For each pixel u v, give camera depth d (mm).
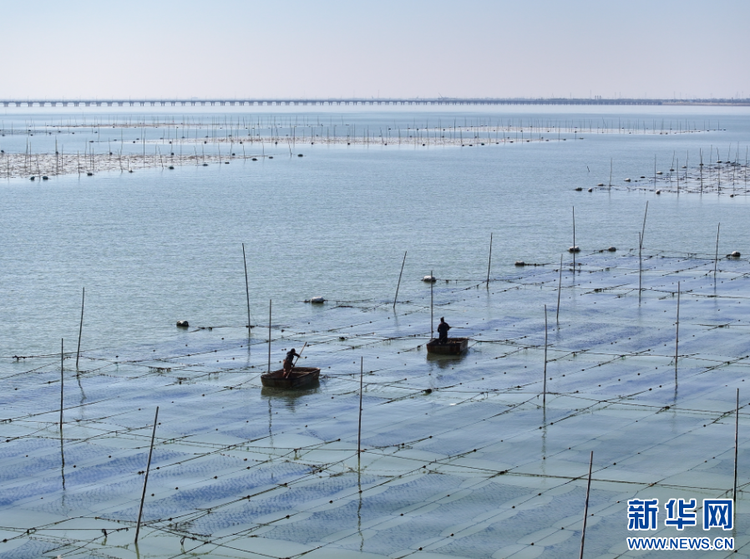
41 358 61344
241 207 140625
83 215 130750
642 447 43625
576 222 124188
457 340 61750
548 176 193125
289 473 41312
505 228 119125
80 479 40906
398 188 168875
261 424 47938
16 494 39312
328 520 36531
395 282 86125
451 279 87312
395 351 62312
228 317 72875
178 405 51250
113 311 74812
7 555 33844
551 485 39531
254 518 36812
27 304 77062
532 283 84688
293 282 86062
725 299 76688
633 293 79750
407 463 42281
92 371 58062
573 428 46438
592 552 33719
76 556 33688
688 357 59156
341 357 61000
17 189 164875
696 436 44938
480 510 37219
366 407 50406
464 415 48781
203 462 42750
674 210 135875
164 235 113500
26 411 50375
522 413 48906
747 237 110500
